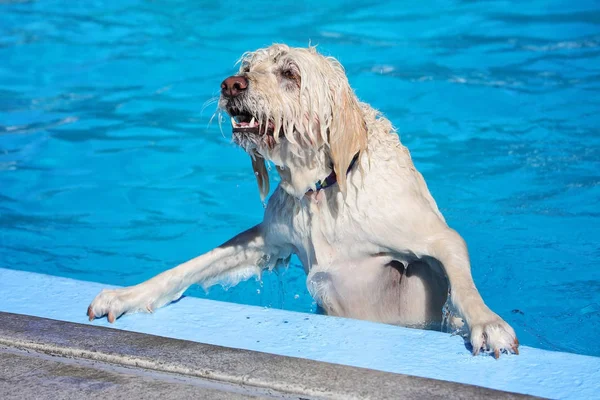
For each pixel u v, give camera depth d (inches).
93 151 473.7
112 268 364.5
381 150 277.1
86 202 421.4
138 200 422.6
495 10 649.0
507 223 382.0
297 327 236.8
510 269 346.3
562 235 370.9
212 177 444.5
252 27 641.0
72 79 572.1
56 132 497.0
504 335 217.8
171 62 589.6
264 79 255.9
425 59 567.5
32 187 436.5
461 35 605.6
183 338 232.7
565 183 413.7
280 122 255.0
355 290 286.0
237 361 212.8
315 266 280.4
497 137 461.7
